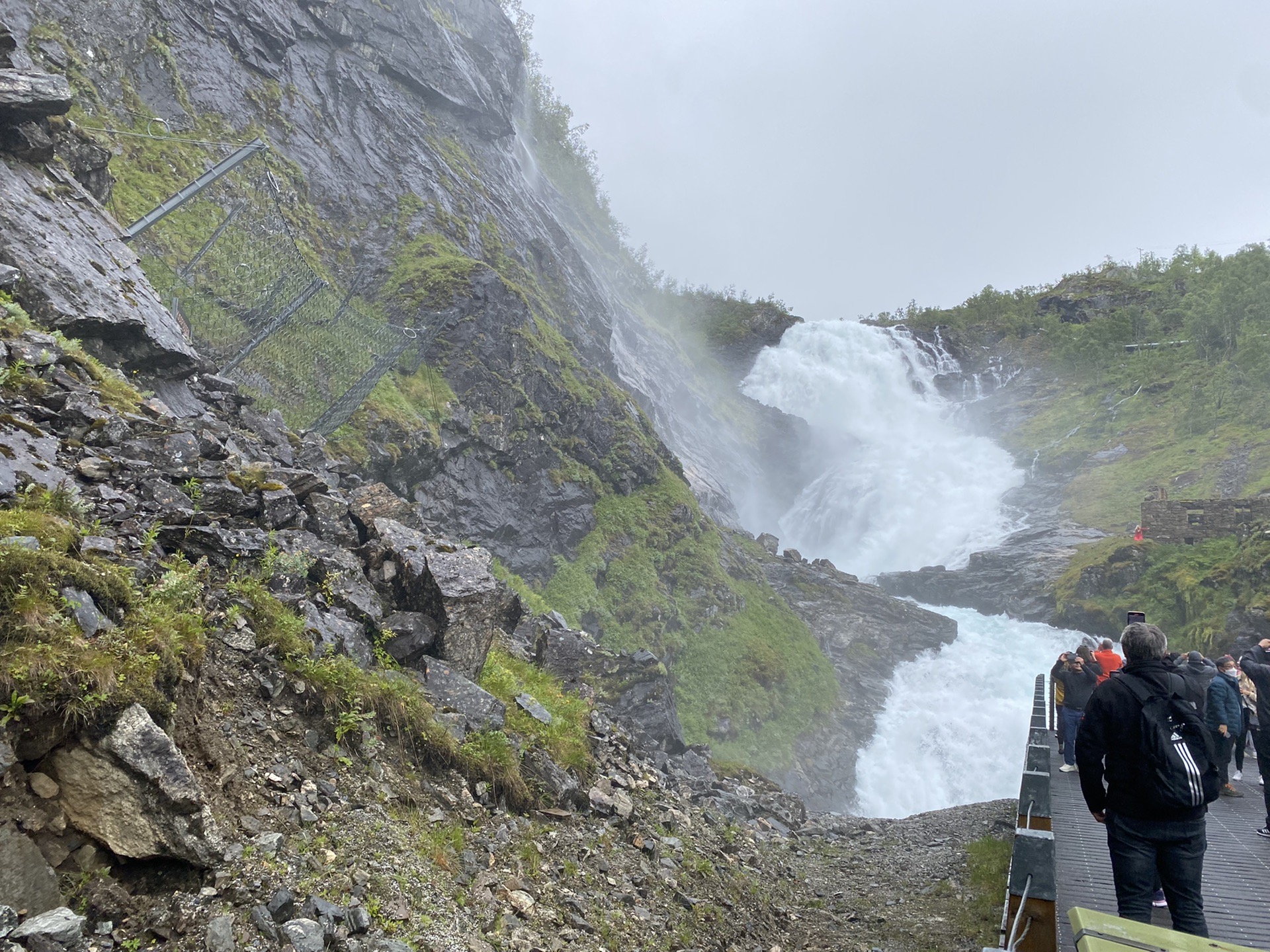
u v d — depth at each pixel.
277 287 14.52
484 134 42.97
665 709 14.59
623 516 31.66
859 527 67.81
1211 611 39.28
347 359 15.23
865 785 31.34
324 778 4.80
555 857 6.05
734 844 9.25
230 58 28.30
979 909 8.46
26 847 3.13
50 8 21.56
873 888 9.63
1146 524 47.12
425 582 7.08
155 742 3.57
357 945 3.80
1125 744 4.42
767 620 33.69
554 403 30.42
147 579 4.94
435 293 27.98
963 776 32.56
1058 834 8.82
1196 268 110.12
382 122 34.59
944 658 38.91
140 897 3.41
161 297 12.84
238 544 6.02
